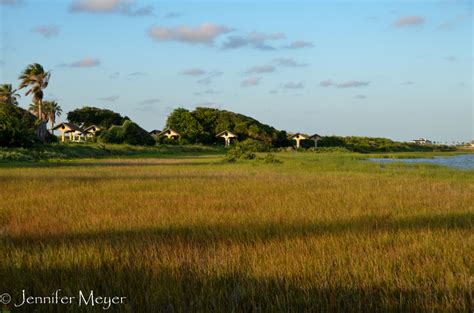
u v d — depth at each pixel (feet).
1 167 101.55
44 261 20.67
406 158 225.76
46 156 144.87
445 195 48.11
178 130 309.42
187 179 68.33
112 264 20.47
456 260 20.74
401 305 15.81
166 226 29.58
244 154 146.30
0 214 35.81
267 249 22.49
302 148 303.27
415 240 24.56
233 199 44.21
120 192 50.49
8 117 156.15
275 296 16.81
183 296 16.70
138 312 15.85
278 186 57.77
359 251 22.17
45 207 38.88
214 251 22.16
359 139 374.22
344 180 68.28
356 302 16.20
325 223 30.63
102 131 238.68
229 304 15.94
